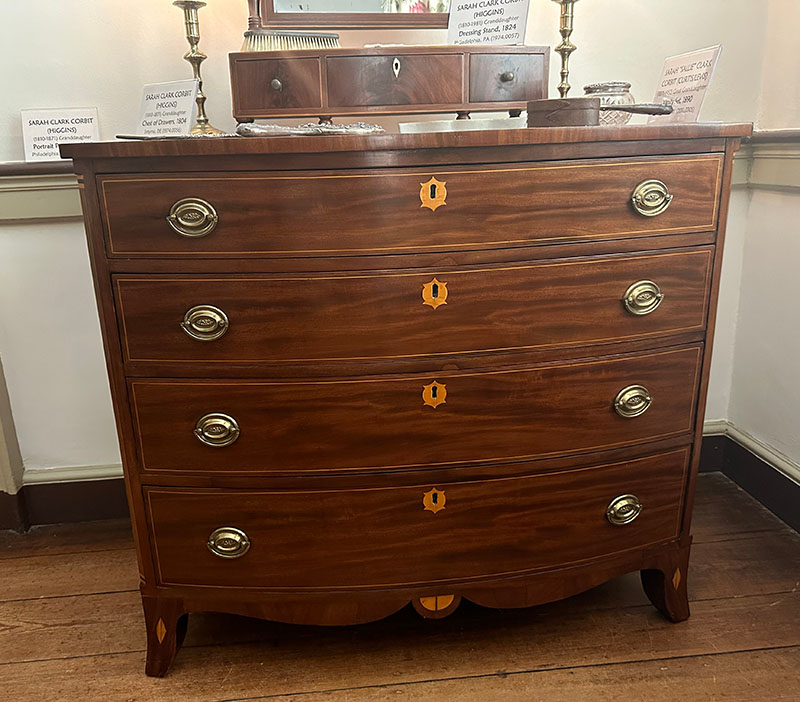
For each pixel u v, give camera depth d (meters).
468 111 1.52
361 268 1.20
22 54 1.73
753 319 2.05
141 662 1.51
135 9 1.73
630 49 1.89
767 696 1.37
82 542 1.97
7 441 1.96
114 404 1.31
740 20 1.90
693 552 1.83
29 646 1.56
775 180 1.88
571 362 1.32
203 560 1.38
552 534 1.42
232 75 1.47
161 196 1.18
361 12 1.67
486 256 1.23
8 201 1.79
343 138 1.13
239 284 1.21
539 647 1.53
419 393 1.28
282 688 1.42
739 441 2.14
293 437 1.29
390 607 1.42
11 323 1.91
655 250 1.31
